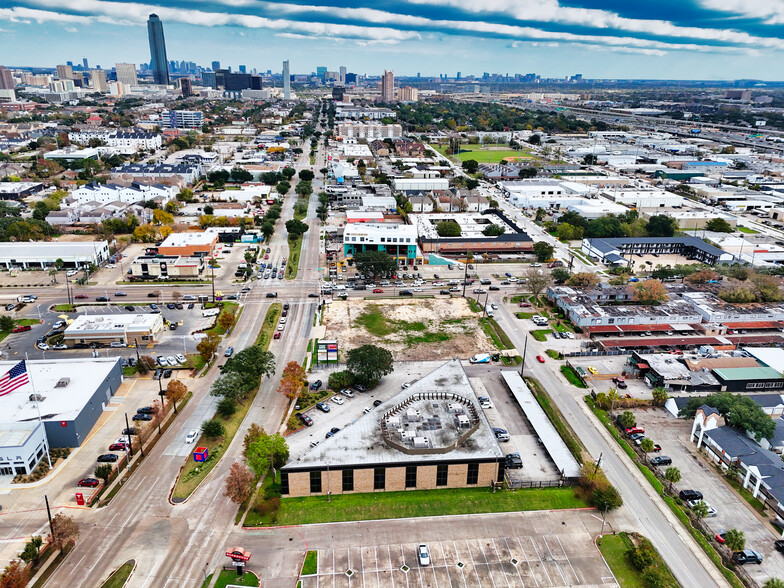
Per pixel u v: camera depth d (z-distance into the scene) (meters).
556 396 145.12
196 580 88.94
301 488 108.12
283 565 92.06
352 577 90.06
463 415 120.56
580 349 170.12
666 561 94.50
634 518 104.31
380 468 108.00
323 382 148.75
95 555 93.25
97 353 161.25
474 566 92.69
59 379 134.62
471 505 106.69
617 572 92.19
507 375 151.88
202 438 124.25
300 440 124.06
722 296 199.62
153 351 164.00
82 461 116.44
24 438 112.44
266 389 145.50
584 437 128.25
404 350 167.62
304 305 199.25
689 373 149.75
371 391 145.38
